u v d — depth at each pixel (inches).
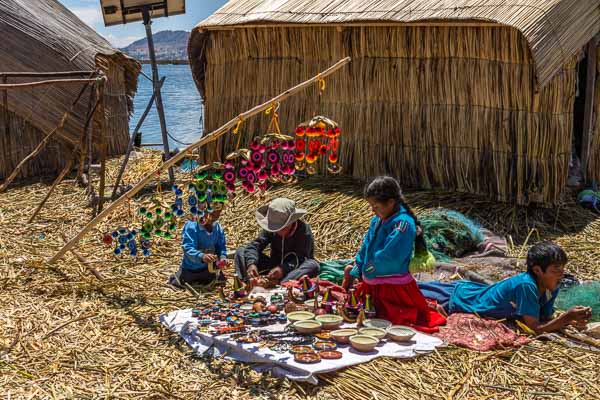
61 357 182.7
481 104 307.4
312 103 354.6
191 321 200.4
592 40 325.4
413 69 322.7
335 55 343.6
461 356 180.9
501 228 286.2
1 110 402.6
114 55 480.7
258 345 181.6
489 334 189.8
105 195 359.6
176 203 223.9
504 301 198.7
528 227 288.8
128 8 359.9
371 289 199.8
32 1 457.4
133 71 508.7
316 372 168.1
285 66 360.2
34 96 410.0
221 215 312.7
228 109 381.7
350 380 167.8
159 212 227.8
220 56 380.2
